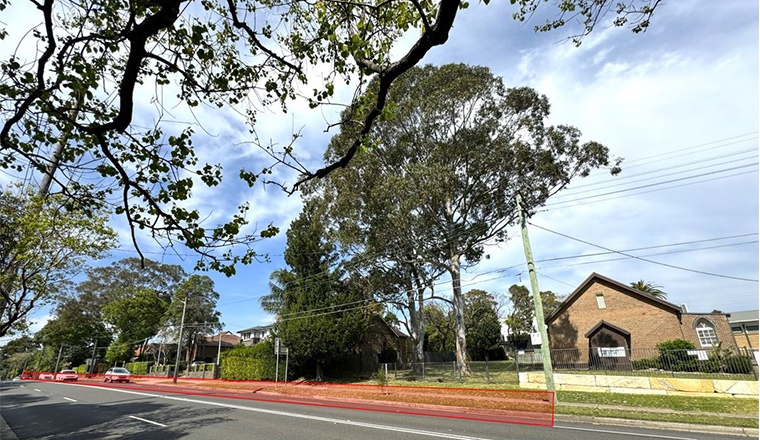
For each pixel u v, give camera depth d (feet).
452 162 82.33
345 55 15.28
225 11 16.40
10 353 256.73
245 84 17.63
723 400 41.34
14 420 42.29
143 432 32.14
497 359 165.07
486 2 13.64
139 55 12.84
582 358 91.15
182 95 16.70
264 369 92.79
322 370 89.56
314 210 100.12
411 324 106.32
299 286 93.30
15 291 44.42
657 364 69.56
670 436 28.35
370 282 99.60
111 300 160.97
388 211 79.05
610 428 31.83
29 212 39.40
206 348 201.16
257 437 28.53
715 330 82.94
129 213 15.71
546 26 17.16
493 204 84.64
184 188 16.12
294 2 16.26
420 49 13.05
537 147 80.84
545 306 180.45
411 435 28.27
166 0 12.35
